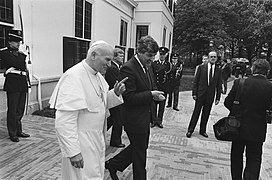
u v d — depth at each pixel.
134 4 13.93
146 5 14.43
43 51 6.77
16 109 4.45
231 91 3.12
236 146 3.16
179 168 3.85
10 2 5.61
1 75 5.47
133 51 14.37
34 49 6.41
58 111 1.96
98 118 2.12
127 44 13.95
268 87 2.93
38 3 6.42
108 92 2.33
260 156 3.04
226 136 3.02
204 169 3.87
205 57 5.73
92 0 9.29
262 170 4.02
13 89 4.34
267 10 26.34
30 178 3.19
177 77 8.12
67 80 2.00
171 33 20.36
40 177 3.23
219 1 26.30
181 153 4.49
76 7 8.33
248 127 2.94
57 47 7.38
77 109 1.94
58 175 3.30
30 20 6.20
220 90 5.47
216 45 24.09
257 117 2.94
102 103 2.18
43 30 6.71
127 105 2.76
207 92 5.32
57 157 3.84
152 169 3.76
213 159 4.29
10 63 4.36
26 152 3.98
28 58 6.08
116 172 3.36
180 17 26.59
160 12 14.29
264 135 2.98
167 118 7.19
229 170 3.88
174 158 4.23
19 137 4.62
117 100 2.30
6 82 4.34
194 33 25.83
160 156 4.29
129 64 2.75
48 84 7.08
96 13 9.70
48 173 3.34
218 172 3.79
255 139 2.93
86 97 2.04
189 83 16.73
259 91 2.91
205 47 25.62
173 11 20.52
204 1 25.59
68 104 1.93
